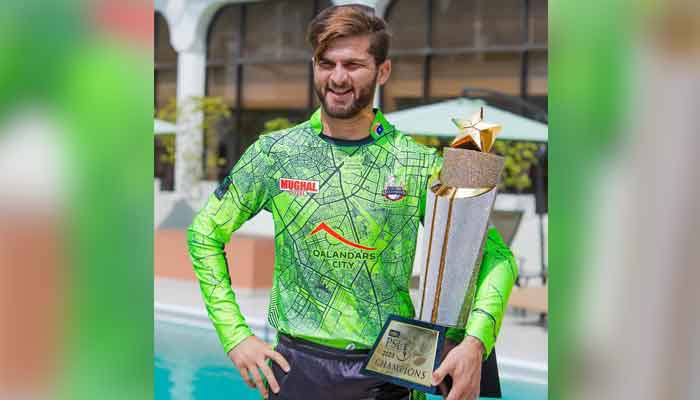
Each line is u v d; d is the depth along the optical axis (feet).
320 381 6.47
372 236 6.41
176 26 40.57
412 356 5.95
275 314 6.75
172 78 42.19
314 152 6.52
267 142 6.65
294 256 6.57
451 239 5.65
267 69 39.81
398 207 6.42
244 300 25.54
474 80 34.60
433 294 5.80
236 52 40.50
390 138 6.53
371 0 34.60
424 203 6.48
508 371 17.47
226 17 40.65
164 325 22.81
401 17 35.91
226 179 6.75
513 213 27.30
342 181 6.44
